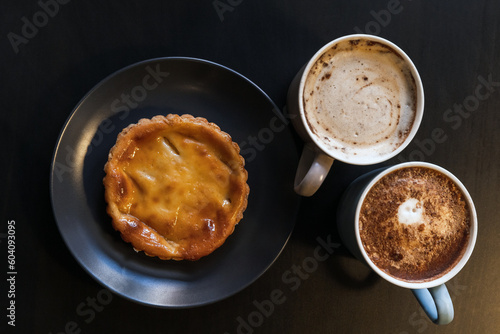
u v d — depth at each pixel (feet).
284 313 1.67
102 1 1.60
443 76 1.70
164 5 1.61
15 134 1.58
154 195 1.55
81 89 1.59
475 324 1.71
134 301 1.51
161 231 1.56
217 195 1.57
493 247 1.71
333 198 1.68
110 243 1.57
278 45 1.65
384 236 1.47
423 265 1.48
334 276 1.68
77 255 1.51
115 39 1.60
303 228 1.67
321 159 1.46
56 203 1.51
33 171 1.59
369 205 1.48
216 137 1.57
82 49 1.59
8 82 1.58
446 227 1.48
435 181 1.49
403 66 1.49
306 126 1.44
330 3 1.66
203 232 1.56
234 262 1.62
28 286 1.59
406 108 1.50
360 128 1.49
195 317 1.64
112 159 1.53
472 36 1.71
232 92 1.62
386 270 1.48
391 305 1.70
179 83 1.60
